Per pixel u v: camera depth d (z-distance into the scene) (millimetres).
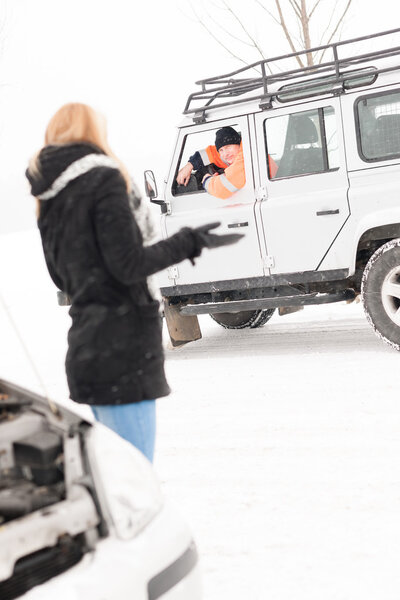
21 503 2236
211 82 8469
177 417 6098
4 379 2920
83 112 2979
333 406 5875
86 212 2881
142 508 2348
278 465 4719
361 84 7457
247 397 6469
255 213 8039
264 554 3529
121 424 3008
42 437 2443
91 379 2953
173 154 8570
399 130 7371
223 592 3205
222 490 4414
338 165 7695
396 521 3736
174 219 8516
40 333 12797
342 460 4676
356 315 10289
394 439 4953
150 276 3047
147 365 3004
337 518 3844
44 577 2123
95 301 2949
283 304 8094
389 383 6348
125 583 2162
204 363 8172
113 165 2914
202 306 8562
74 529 2201
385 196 7383
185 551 2369
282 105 7879
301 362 7613
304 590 3154
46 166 2926
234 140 8234
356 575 3242
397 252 7328
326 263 7730
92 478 2303
